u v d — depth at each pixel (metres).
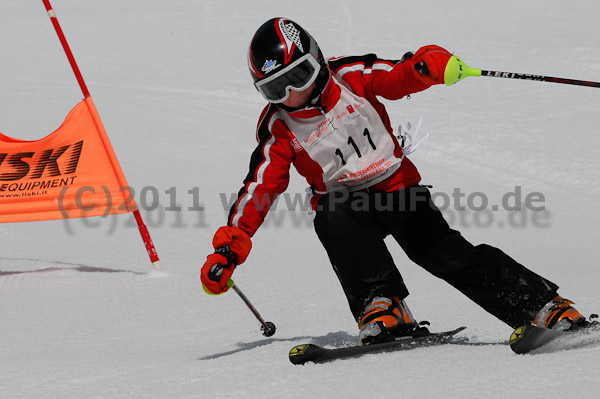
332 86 10.43
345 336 12.73
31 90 49.38
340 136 10.52
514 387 7.67
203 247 22.39
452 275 10.57
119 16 70.88
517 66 48.78
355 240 10.55
